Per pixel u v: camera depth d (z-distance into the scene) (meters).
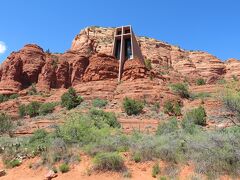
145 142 23.45
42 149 24.58
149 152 21.62
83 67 89.56
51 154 23.30
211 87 69.31
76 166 21.52
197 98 64.94
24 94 79.94
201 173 18.97
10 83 84.25
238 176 18.48
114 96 63.72
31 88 84.25
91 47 129.00
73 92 62.66
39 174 21.53
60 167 21.28
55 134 28.06
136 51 87.69
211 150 20.53
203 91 69.25
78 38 140.38
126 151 22.75
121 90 64.75
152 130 44.00
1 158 25.25
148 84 63.88
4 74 87.25
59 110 60.97
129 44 86.69
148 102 59.41
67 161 22.19
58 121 48.03
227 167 19.09
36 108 62.41
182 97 65.31
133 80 68.56
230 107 21.95
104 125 32.16
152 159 21.12
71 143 25.97
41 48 98.38
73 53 96.62
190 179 18.05
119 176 19.59
